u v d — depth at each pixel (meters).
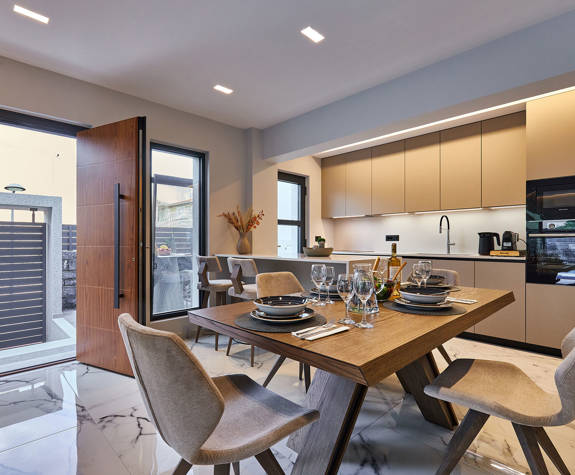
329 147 3.72
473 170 3.67
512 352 2.95
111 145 2.70
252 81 3.01
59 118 2.84
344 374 0.88
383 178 4.50
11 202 3.85
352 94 3.28
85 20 2.17
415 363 1.86
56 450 1.62
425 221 4.44
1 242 3.70
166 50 2.53
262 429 1.04
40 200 4.06
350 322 1.30
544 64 2.19
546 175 2.86
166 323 3.46
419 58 2.64
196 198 3.91
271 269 3.71
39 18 2.15
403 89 2.91
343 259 2.62
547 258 2.87
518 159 3.36
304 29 2.29
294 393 2.22
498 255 3.46
